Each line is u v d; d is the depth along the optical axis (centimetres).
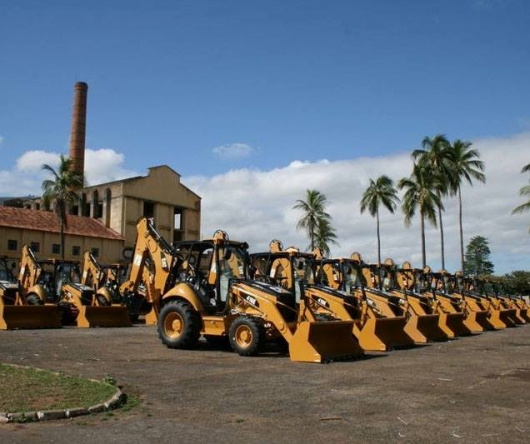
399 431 728
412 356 1576
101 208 5944
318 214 5850
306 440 682
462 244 5044
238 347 1480
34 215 4975
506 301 3553
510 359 1515
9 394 853
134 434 691
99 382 966
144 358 1391
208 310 1614
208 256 1653
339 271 2053
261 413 818
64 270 2752
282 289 1580
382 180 5428
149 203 5934
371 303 2002
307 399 918
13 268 2544
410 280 2705
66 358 1352
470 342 2077
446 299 2731
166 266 1830
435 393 987
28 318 2300
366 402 901
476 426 757
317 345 1415
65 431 696
